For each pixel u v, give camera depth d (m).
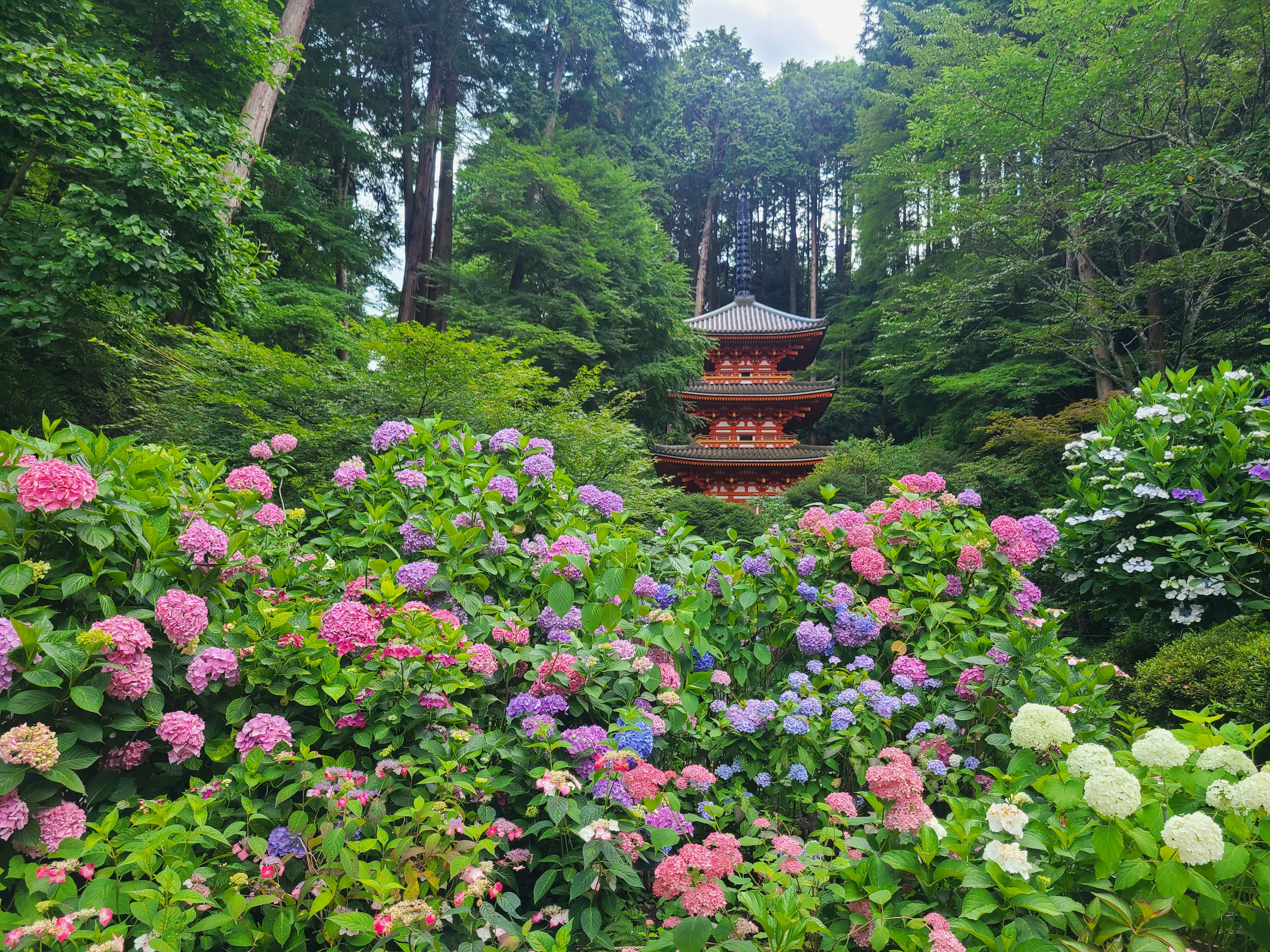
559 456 7.41
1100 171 13.12
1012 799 1.85
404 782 2.01
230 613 2.19
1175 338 14.97
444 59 18.75
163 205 7.26
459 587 2.57
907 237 18.08
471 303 15.02
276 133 16.55
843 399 27.77
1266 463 4.05
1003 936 1.52
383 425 3.27
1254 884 1.67
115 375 8.45
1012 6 18.69
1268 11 10.72
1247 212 14.38
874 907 1.67
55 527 1.87
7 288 6.65
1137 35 10.94
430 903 1.67
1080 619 7.09
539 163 14.84
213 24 9.52
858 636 3.05
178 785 2.04
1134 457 4.55
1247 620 4.04
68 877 1.54
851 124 35.66
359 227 18.73
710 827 2.58
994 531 3.27
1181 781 1.78
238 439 6.27
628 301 16.28
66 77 6.82
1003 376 16.95
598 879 1.91
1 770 1.53
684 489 19.23
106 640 1.66
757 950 1.66
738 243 25.84
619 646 2.48
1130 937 1.57
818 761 2.66
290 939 1.65
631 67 22.25
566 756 2.20
